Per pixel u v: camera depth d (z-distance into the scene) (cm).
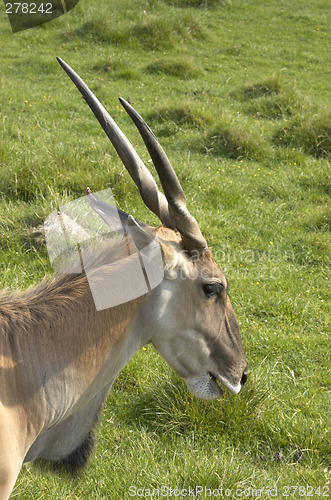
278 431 641
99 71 1828
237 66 2048
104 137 1355
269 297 872
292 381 720
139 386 696
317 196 1155
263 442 635
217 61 2072
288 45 2295
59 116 1473
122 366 439
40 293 414
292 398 688
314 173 1252
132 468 579
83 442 458
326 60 2186
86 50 2003
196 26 2259
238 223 1054
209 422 646
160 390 670
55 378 392
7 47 1961
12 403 377
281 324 826
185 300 437
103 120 422
